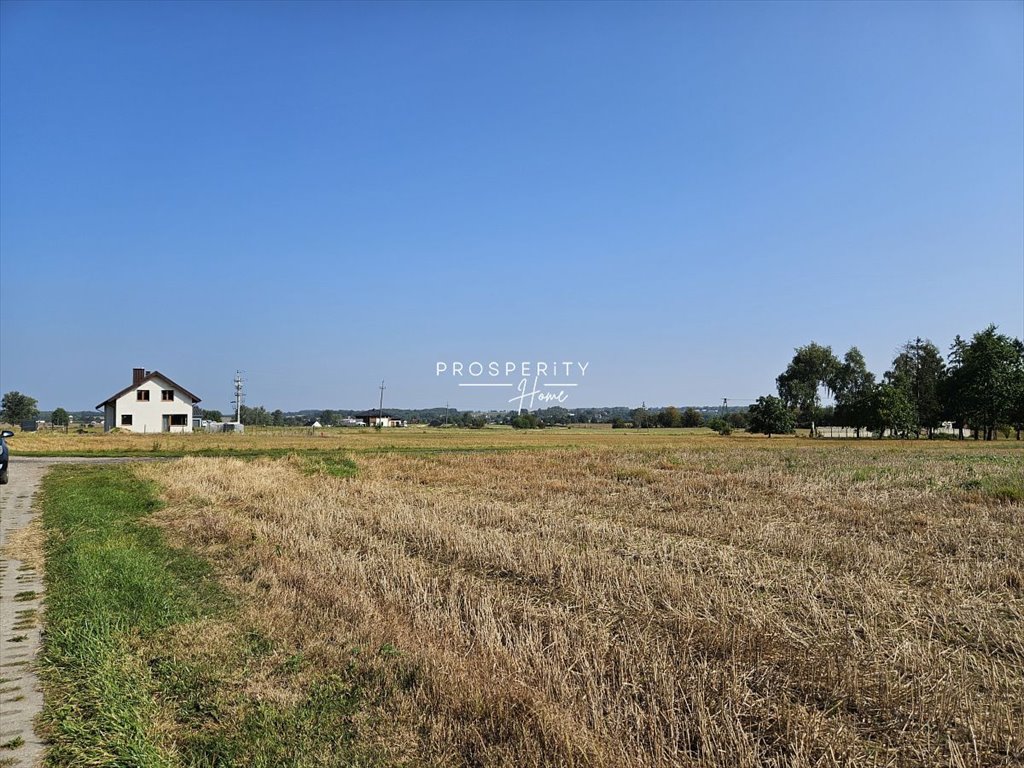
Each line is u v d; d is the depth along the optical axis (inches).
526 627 304.3
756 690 241.1
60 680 253.8
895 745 208.8
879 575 416.2
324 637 295.1
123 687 242.2
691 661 256.2
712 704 223.0
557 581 398.6
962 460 1467.8
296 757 195.6
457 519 630.5
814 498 784.3
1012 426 3759.8
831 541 518.3
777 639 284.5
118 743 201.6
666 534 562.6
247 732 211.8
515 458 1519.4
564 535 549.3
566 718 204.2
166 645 289.6
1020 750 204.4
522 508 703.7
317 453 1742.1
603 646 270.2
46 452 1845.5
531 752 189.6
